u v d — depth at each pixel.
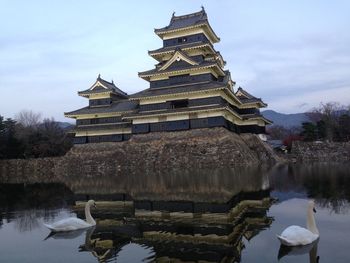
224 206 17.59
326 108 100.50
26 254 10.50
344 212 14.77
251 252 9.70
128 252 10.23
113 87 69.00
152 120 54.41
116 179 38.44
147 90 57.03
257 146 59.28
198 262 9.02
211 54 59.31
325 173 33.84
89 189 29.62
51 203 21.97
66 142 84.69
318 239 10.76
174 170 45.66
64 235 12.84
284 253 9.52
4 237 12.90
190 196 21.73
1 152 74.50
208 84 51.28
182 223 13.89
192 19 61.06
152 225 13.76
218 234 11.91
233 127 57.38
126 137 61.03
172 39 60.59
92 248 10.92
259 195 20.91
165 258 9.48
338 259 8.91
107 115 63.09
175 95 52.44
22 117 138.50
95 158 58.81
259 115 65.56
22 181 46.78
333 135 77.75
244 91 66.69
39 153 79.06
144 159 50.84
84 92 66.31
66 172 60.69
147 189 26.67
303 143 65.31
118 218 15.58
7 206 21.23
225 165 44.94
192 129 50.72
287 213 15.20
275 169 41.28
